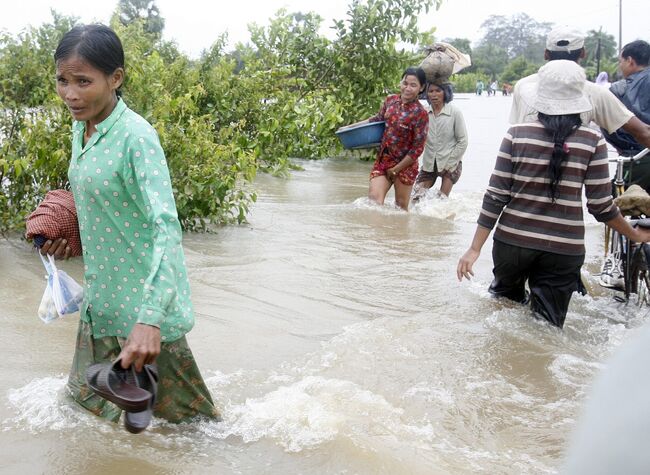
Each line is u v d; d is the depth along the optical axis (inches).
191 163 282.8
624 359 47.1
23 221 247.0
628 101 252.4
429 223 320.8
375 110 538.3
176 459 123.9
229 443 129.5
